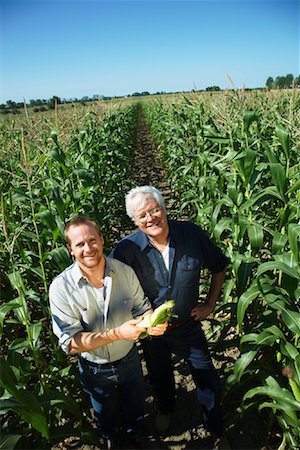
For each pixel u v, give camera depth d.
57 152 4.78
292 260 3.16
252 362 3.50
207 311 3.23
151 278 3.05
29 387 4.02
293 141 4.19
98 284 2.73
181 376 4.33
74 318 2.74
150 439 3.59
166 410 3.63
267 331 3.02
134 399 3.25
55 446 3.57
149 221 2.79
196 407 3.89
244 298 3.06
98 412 3.19
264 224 4.82
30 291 3.57
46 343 4.64
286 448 3.23
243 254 3.92
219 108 6.30
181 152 9.69
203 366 3.19
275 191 3.38
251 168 3.69
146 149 21.05
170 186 12.02
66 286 2.69
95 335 2.68
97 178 7.56
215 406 3.23
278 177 3.16
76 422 3.73
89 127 9.70
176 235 2.98
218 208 4.30
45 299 3.67
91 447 3.54
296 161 4.26
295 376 2.85
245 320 4.15
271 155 3.30
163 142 13.63
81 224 2.55
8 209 4.68
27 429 2.90
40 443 2.89
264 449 3.36
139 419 3.38
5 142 8.96
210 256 3.21
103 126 11.73
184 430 3.65
